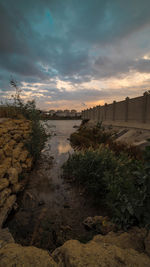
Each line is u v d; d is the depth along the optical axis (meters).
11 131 4.14
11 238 1.59
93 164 3.59
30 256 0.83
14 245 0.96
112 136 9.75
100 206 2.71
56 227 2.08
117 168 3.09
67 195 3.11
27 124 5.45
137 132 8.79
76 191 3.29
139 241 1.34
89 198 3.00
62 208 2.63
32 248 0.92
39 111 6.25
